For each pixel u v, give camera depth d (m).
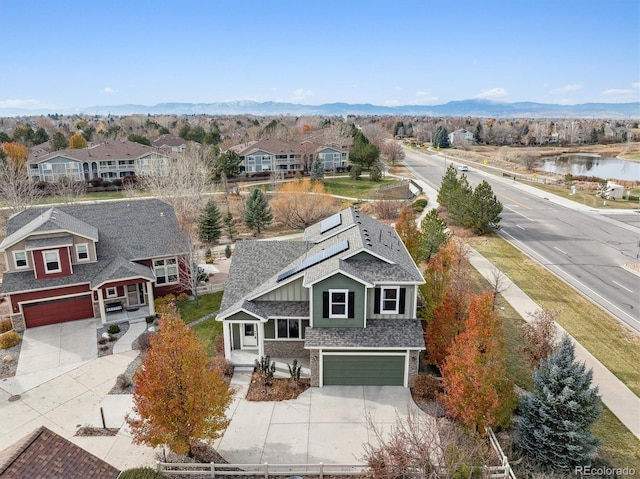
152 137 148.50
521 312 30.80
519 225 54.38
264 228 60.03
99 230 34.78
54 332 29.81
